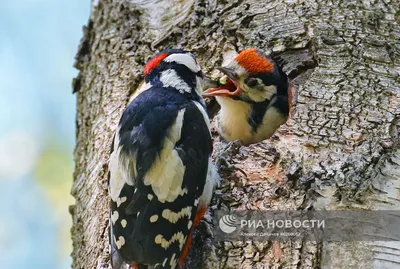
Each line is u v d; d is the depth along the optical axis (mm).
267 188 8492
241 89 10820
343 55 10156
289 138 9062
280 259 7754
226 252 8008
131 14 12586
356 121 9148
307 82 9805
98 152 10688
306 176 8367
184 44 11398
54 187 15477
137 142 8117
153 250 7504
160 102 8672
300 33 10648
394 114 9195
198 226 8398
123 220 7672
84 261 9711
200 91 9633
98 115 11422
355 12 10852
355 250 7699
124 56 11906
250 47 10945
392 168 8469
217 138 11109
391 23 10703
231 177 8773
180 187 7852
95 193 10203
